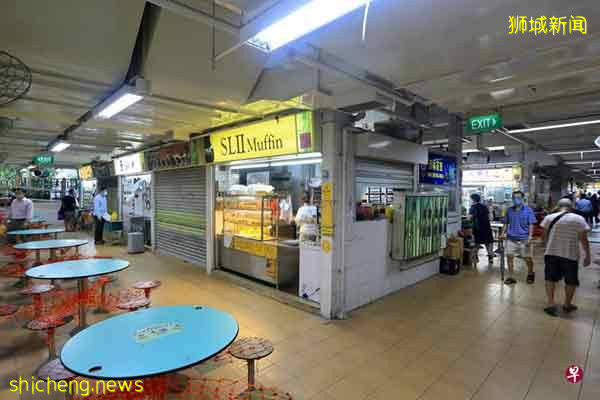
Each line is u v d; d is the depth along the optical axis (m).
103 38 2.59
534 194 12.40
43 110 4.31
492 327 3.76
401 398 2.50
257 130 4.72
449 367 2.93
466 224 7.52
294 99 3.55
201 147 6.02
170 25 2.54
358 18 2.16
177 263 6.97
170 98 3.72
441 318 4.02
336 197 4.00
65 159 12.23
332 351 3.21
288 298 4.54
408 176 5.51
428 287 5.29
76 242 5.46
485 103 5.31
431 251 5.45
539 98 5.29
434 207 5.48
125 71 3.11
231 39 2.70
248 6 2.23
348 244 4.15
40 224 9.40
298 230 5.37
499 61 2.81
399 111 4.93
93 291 4.88
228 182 6.47
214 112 4.39
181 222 7.21
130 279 5.75
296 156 4.78
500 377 2.78
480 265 6.92
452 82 3.43
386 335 3.56
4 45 2.49
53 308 4.24
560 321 3.93
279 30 1.93
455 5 1.99
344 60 2.80
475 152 11.78
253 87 3.55
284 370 2.88
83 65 2.88
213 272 6.07
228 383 2.68
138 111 4.35
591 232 11.84
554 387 2.64
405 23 2.20
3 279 5.66
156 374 1.57
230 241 5.86
